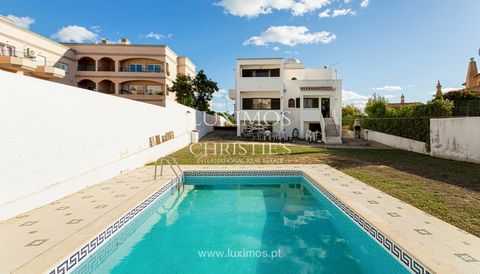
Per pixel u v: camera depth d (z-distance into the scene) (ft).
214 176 28.94
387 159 36.04
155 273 11.42
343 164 32.35
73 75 89.51
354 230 15.20
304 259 12.73
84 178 21.06
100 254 12.47
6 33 64.18
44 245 10.86
